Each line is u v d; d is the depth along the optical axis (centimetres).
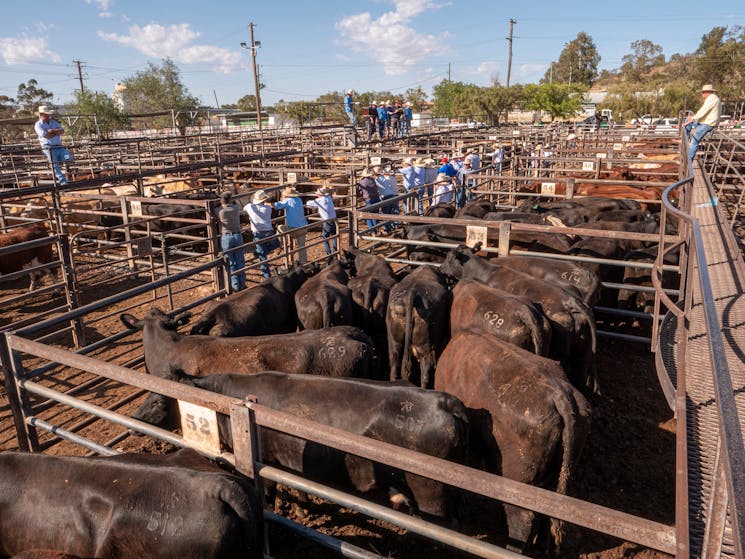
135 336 870
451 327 644
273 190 1101
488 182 1711
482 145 2216
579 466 521
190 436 336
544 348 554
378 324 712
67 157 1483
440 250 890
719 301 565
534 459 401
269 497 445
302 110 5338
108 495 309
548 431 393
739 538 129
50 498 319
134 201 1096
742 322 511
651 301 784
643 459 532
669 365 443
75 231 1273
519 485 230
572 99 4572
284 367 527
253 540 301
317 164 2192
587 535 438
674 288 774
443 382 519
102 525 307
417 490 398
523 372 427
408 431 399
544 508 223
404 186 1491
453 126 3859
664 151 1608
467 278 719
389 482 406
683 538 198
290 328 758
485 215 1102
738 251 699
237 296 695
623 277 838
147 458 351
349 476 418
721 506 206
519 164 1853
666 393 407
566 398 393
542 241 907
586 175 1656
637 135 2417
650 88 5388
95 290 1084
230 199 991
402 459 252
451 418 395
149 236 976
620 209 1121
